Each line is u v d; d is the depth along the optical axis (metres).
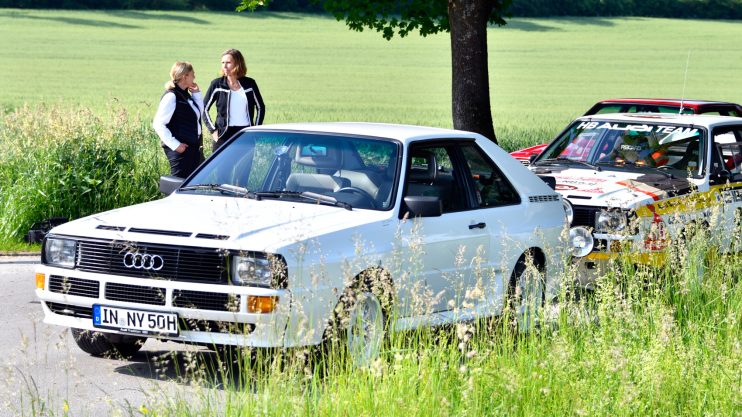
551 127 143.75
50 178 52.44
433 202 27.89
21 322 34.19
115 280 25.92
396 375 21.69
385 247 27.50
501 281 31.62
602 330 25.27
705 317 30.14
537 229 31.53
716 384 23.66
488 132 61.38
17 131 61.16
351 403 20.67
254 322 24.75
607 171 44.00
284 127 32.06
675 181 41.69
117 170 54.62
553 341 24.61
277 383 20.88
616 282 31.30
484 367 22.77
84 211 52.97
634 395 21.91
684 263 31.86
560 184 41.12
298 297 24.86
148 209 28.73
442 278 29.39
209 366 28.77
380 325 25.20
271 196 29.44
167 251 25.66
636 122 46.53
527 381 22.73
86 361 29.23
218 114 47.56
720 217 41.41
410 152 29.84
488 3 61.38
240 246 25.14
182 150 44.75
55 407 24.64
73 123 56.94
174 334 25.36
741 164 45.53
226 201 29.27
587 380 23.16
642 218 38.41
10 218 50.94
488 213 31.42
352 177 29.36
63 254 26.97
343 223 27.00
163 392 22.38
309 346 22.39
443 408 20.05
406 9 77.38
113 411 22.00
